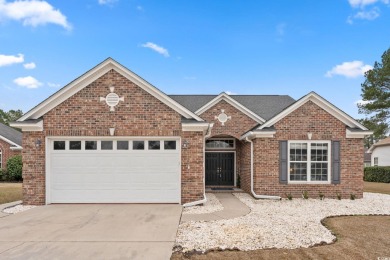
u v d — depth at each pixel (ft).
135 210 32.91
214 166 57.82
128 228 25.18
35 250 19.61
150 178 37.11
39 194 36.52
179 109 37.11
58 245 20.65
